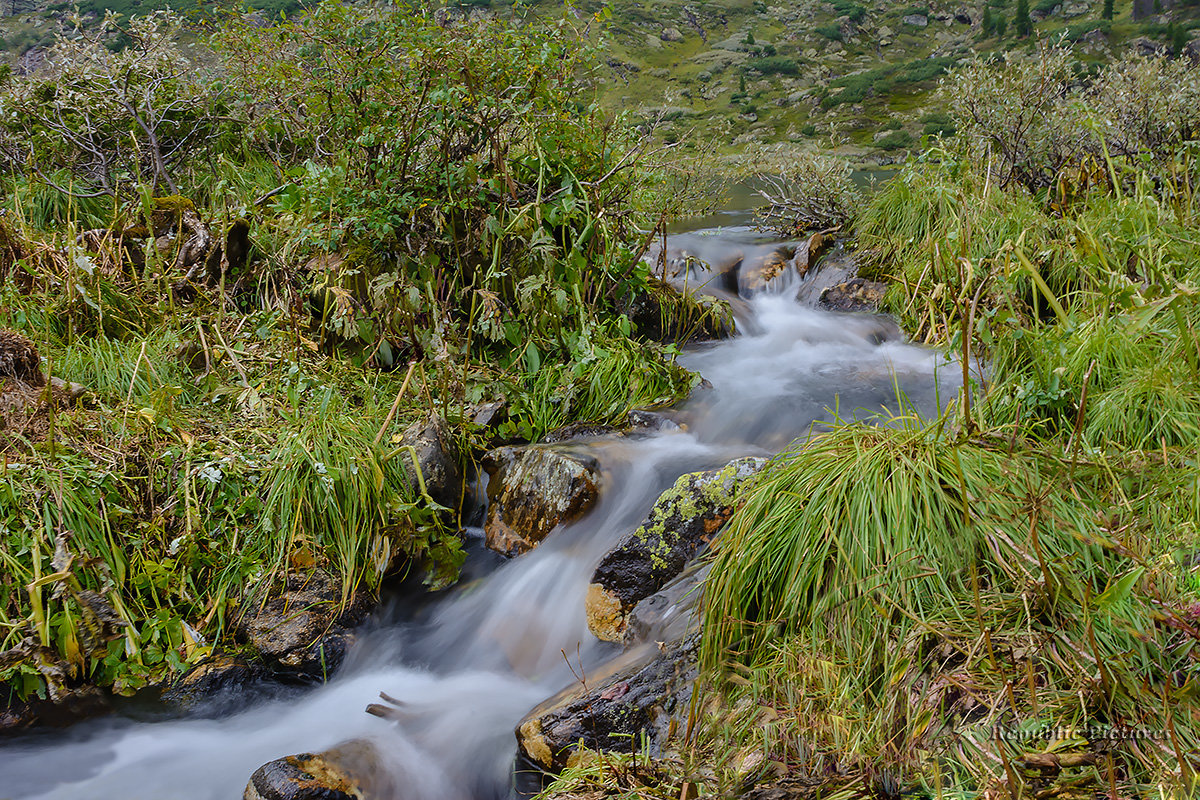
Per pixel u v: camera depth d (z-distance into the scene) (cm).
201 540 425
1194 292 295
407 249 600
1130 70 810
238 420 495
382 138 594
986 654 255
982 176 790
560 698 336
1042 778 217
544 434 548
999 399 425
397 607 443
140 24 815
